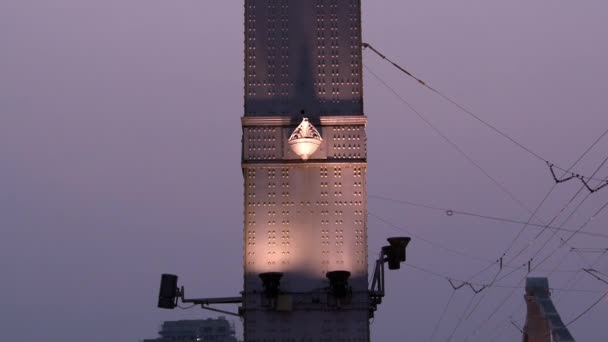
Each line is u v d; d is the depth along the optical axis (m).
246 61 33.84
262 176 32.97
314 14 34.19
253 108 33.47
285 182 32.91
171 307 32.97
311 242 32.44
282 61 33.84
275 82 33.66
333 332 31.78
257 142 33.19
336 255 32.34
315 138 32.66
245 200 32.81
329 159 32.97
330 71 33.75
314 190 32.81
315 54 33.88
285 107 33.44
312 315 31.94
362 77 33.66
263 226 32.62
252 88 33.62
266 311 32.00
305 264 32.28
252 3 34.28
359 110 33.38
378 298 32.56
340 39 33.97
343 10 34.19
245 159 33.00
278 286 31.78
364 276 32.19
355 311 31.94
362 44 34.16
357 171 32.94
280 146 33.09
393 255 32.03
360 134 33.19
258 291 32.16
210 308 33.28
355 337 31.75
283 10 34.22
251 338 31.78
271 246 32.47
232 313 33.22
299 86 33.62
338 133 33.22
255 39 33.97
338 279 31.44
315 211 32.69
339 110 33.41
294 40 33.97
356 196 32.75
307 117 33.31
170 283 33.19
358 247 32.41
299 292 32.06
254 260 32.38
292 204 32.75
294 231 32.53
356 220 32.59
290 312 32.00
